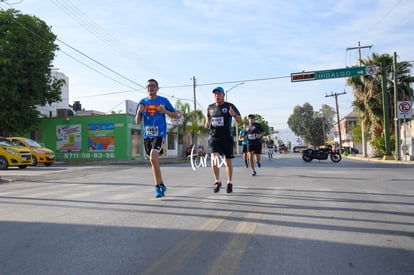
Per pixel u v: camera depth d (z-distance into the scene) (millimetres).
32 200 7031
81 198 7125
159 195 6855
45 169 17641
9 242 4008
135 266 3266
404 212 5383
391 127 29109
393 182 9219
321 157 21516
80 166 21188
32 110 26938
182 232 4320
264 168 14977
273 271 3133
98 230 4449
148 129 6840
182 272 3129
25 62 25516
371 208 5680
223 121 7168
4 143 18297
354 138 51250
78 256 3523
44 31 26719
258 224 4672
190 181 9945
